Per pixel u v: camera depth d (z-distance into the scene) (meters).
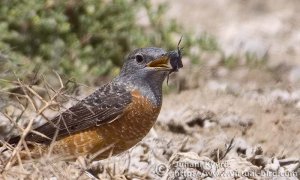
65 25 15.98
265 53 19.22
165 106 14.84
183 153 11.52
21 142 9.97
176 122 13.78
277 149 12.98
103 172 11.13
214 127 13.90
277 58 20.06
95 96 11.09
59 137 10.91
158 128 13.80
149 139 12.58
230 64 18.14
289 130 13.81
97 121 10.83
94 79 16.06
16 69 12.79
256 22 23.03
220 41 21.05
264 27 22.62
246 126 13.91
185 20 22.72
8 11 15.80
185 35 17.45
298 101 15.47
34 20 15.80
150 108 10.94
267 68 18.33
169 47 17.12
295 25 22.89
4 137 11.27
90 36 16.53
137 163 11.49
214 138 12.86
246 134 13.68
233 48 20.19
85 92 15.05
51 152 10.36
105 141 10.91
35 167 9.70
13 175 9.80
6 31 15.30
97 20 16.70
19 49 15.67
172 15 22.98
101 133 10.89
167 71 11.03
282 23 22.94
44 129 10.91
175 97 15.65
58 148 10.89
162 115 14.09
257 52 20.16
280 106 15.00
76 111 10.95
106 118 10.82
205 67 17.84
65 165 10.40
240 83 17.38
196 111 14.28
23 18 15.84
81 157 10.69
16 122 10.58
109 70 16.48
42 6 16.09
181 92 16.11
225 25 22.61
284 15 23.58
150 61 11.06
